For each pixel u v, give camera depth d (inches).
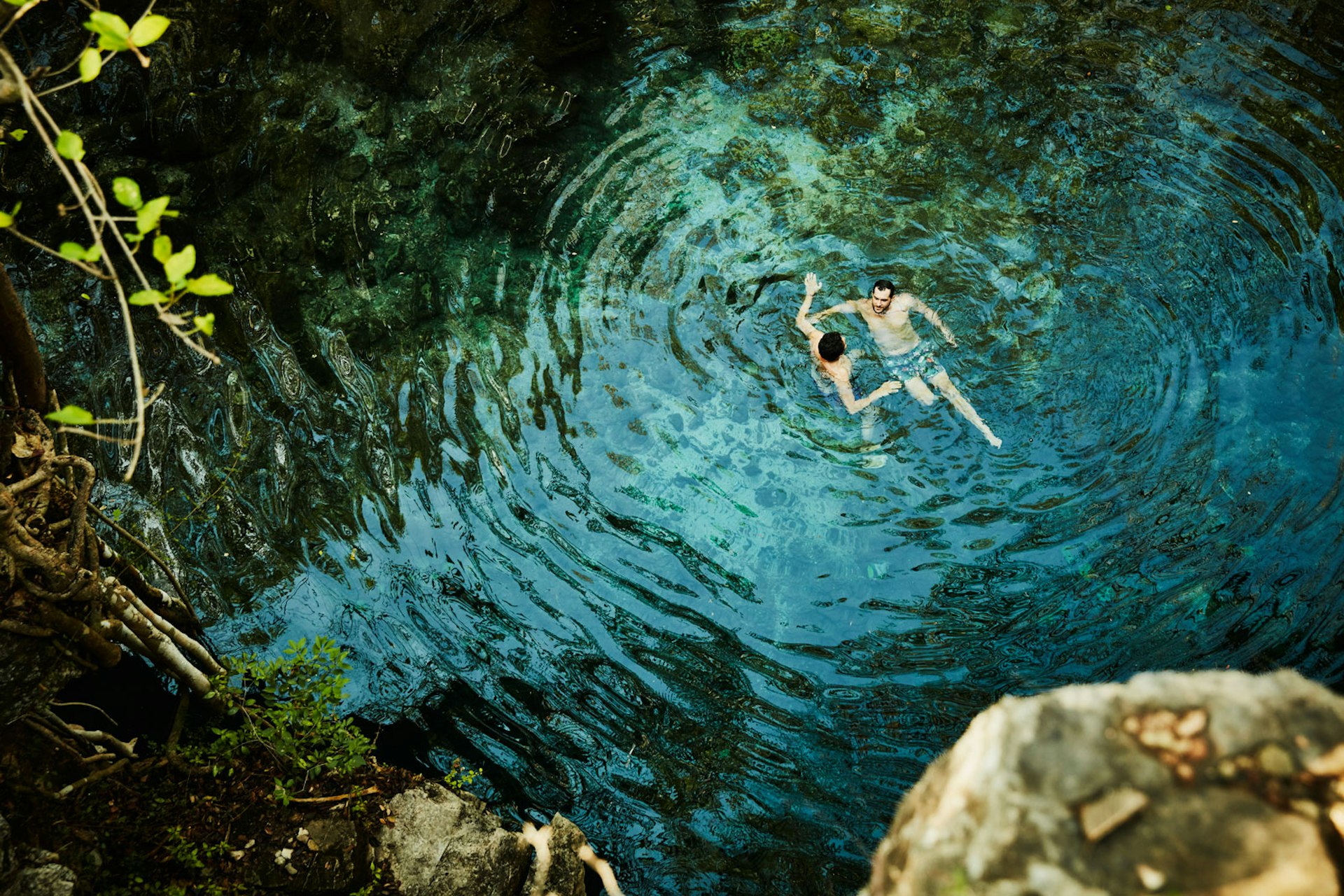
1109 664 253.0
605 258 356.8
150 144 353.1
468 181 372.5
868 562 281.7
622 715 257.6
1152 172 360.5
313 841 204.2
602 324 339.6
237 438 303.7
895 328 315.0
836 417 312.5
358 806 211.0
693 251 355.3
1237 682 98.9
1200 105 379.2
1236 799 91.5
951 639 264.4
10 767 191.9
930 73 403.5
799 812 237.6
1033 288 333.1
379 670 262.4
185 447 297.6
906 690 256.8
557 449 311.3
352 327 335.0
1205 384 303.9
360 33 389.1
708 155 383.6
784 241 354.9
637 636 272.1
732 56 416.2
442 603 278.2
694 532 291.9
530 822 237.0
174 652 214.4
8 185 331.9
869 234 353.7
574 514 297.6
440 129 383.6
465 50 402.9
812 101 398.3
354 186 365.1
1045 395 308.7
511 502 300.5
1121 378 309.4
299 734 219.5
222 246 341.7
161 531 270.8
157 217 125.2
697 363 328.5
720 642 269.9
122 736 220.1
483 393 323.9
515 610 277.9
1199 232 341.4
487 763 247.4
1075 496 287.7
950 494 292.8
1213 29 403.9
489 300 346.3
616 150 386.0
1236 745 94.3
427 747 249.4
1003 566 277.1
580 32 416.8
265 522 288.7
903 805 112.7
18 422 184.4
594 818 239.0
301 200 358.3
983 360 317.7
